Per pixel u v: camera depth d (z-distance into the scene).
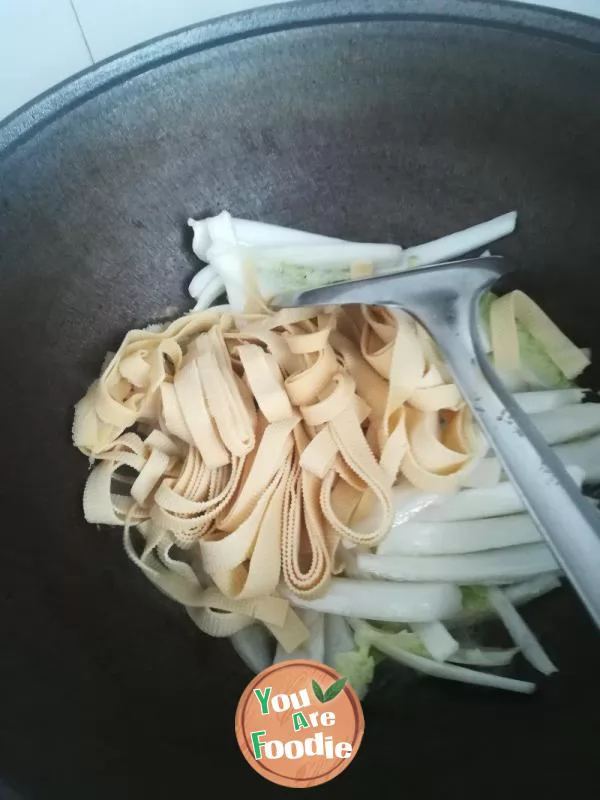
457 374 0.26
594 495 0.31
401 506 0.30
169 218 0.31
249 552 0.29
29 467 0.28
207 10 0.32
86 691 0.25
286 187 0.32
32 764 0.21
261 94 0.29
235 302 0.33
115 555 0.29
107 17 0.32
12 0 0.30
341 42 0.27
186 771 0.24
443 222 0.32
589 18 0.25
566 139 0.28
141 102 0.27
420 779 0.24
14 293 0.27
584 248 0.30
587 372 0.32
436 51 0.27
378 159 0.31
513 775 0.23
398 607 0.28
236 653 0.28
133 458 0.30
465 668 0.28
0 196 0.26
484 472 0.30
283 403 0.29
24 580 0.25
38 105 0.26
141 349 0.31
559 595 0.29
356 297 0.29
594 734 0.23
